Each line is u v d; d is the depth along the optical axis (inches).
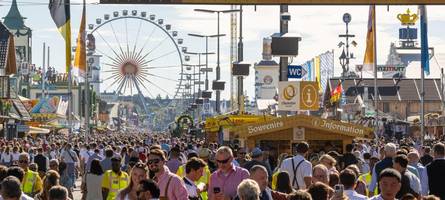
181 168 765.9
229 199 613.0
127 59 4699.8
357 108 2726.4
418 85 4719.5
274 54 1563.7
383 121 2677.2
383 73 5049.2
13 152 1437.0
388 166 681.0
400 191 617.6
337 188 497.4
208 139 2119.8
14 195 489.1
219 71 3619.6
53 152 1617.9
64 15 1595.7
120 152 1455.5
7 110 2576.3
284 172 626.5
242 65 2618.1
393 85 4697.3
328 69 3358.8
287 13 1577.3
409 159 722.2
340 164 962.7
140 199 512.4
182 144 1567.4
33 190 786.8
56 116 3368.6
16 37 5049.2
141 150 1488.7
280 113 1740.9
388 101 4630.9
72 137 2881.4
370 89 4571.9
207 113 4603.8
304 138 1304.1
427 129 2751.0
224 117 1845.5
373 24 1813.5
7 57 2359.7
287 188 623.2
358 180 687.7
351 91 4411.9
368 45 1828.2
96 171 889.5
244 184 442.3
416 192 625.0
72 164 1515.7
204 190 690.8
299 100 1398.9
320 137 1304.1
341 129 1291.8
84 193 901.8
